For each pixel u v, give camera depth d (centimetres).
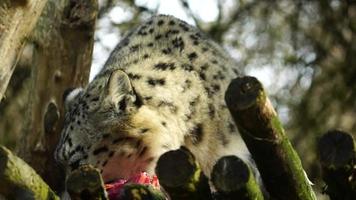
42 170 928
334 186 496
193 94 810
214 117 809
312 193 561
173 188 467
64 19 921
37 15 554
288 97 1552
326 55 1544
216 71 842
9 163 450
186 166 465
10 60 544
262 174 515
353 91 1507
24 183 457
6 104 1391
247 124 478
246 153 791
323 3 1533
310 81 1549
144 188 493
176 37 861
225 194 468
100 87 816
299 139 1485
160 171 468
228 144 803
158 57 840
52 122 907
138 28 923
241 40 1583
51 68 931
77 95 853
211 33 1546
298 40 1570
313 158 1438
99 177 463
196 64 836
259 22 1581
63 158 805
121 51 877
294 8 1558
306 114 1505
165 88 807
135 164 789
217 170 467
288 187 514
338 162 477
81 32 925
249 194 468
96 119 793
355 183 488
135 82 806
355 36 1522
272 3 1568
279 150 493
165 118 796
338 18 1532
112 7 1459
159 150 787
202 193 477
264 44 1588
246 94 466
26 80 1372
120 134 786
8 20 538
